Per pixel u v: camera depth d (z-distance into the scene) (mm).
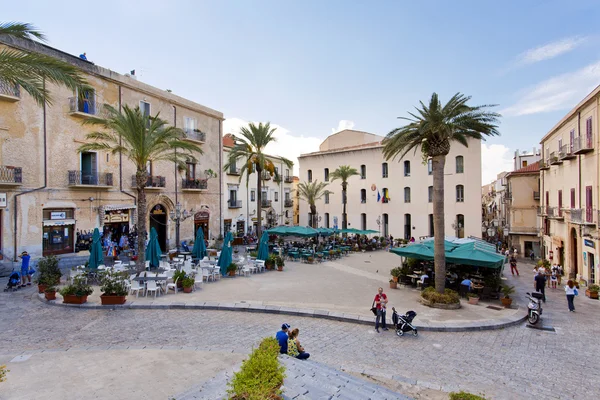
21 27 8906
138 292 14547
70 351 8812
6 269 18172
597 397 7566
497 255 16438
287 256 28016
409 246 18969
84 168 24000
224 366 7980
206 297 14758
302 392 5953
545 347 10578
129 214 26391
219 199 35875
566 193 25031
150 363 8094
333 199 50906
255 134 26547
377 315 11594
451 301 14609
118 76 25406
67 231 22266
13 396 6477
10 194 19266
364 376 8062
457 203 40500
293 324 11945
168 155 22500
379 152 46656
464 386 7887
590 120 20625
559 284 22047
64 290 13297
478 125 16266
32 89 9961
